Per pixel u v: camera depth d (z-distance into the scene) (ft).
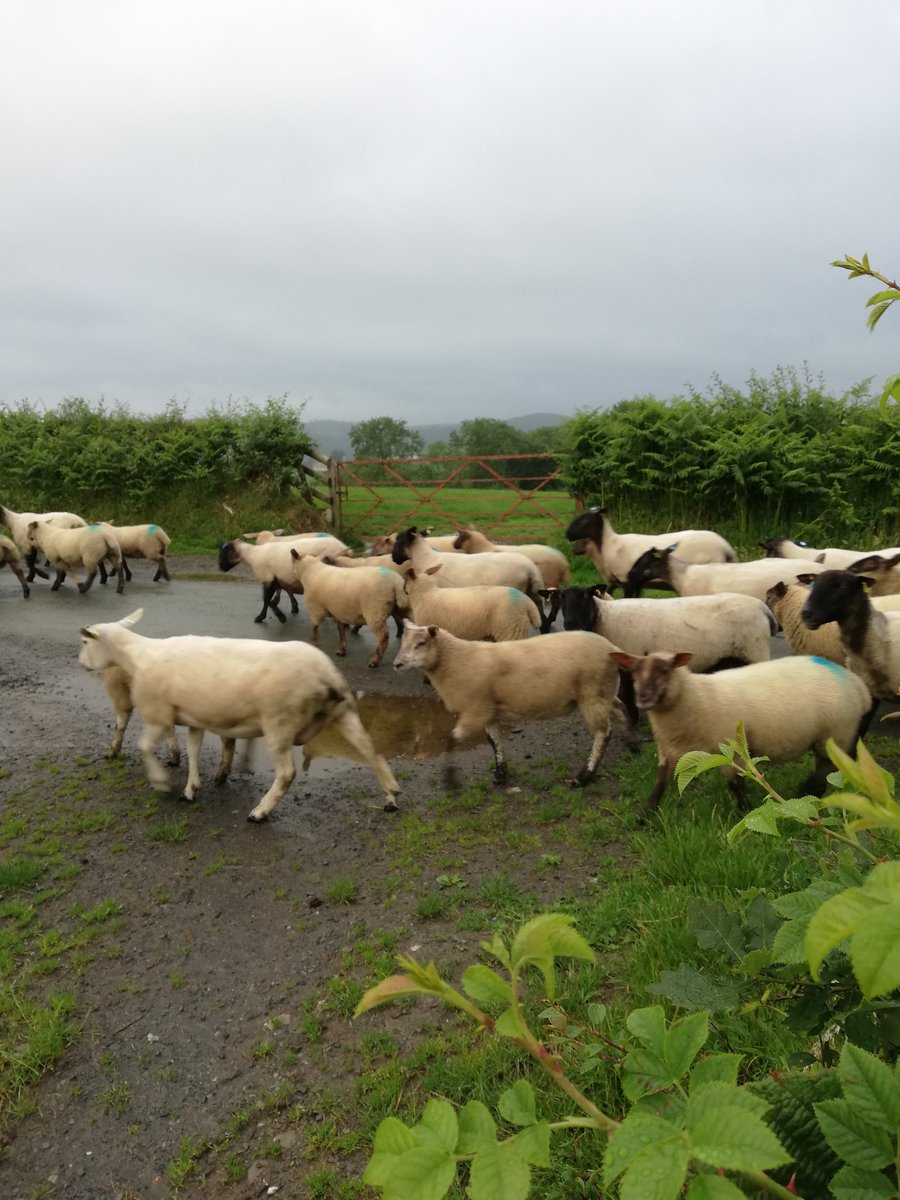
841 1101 3.16
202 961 14.75
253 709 19.15
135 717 26.89
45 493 64.95
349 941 15.10
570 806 19.71
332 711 19.85
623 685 24.54
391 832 19.04
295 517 62.59
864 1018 4.70
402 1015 13.12
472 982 3.43
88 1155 11.02
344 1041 12.71
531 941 3.30
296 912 16.07
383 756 23.81
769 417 49.01
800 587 25.59
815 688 17.60
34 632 37.73
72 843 18.84
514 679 20.34
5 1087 12.03
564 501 75.36
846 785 4.90
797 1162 3.84
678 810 18.19
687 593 30.25
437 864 17.44
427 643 20.12
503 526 59.77
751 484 47.09
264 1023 13.23
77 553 45.11
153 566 55.57
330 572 33.06
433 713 27.32
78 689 29.78
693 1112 2.96
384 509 73.10
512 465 185.06
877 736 23.08
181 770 22.80
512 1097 3.45
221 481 64.39
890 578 28.14
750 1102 2.83
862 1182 3.02
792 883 10.49
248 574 53.01
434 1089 11.33
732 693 17.35
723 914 6.08
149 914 16.15
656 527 49.85
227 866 17.79
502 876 16.57
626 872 16.30
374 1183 3.07
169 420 68.18
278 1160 10.76
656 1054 3.82
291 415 63.31
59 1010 13.34
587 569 48.88
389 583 31.60
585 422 53.31
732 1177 3.65
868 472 45.24
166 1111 11.66
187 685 19.43
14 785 21.86
